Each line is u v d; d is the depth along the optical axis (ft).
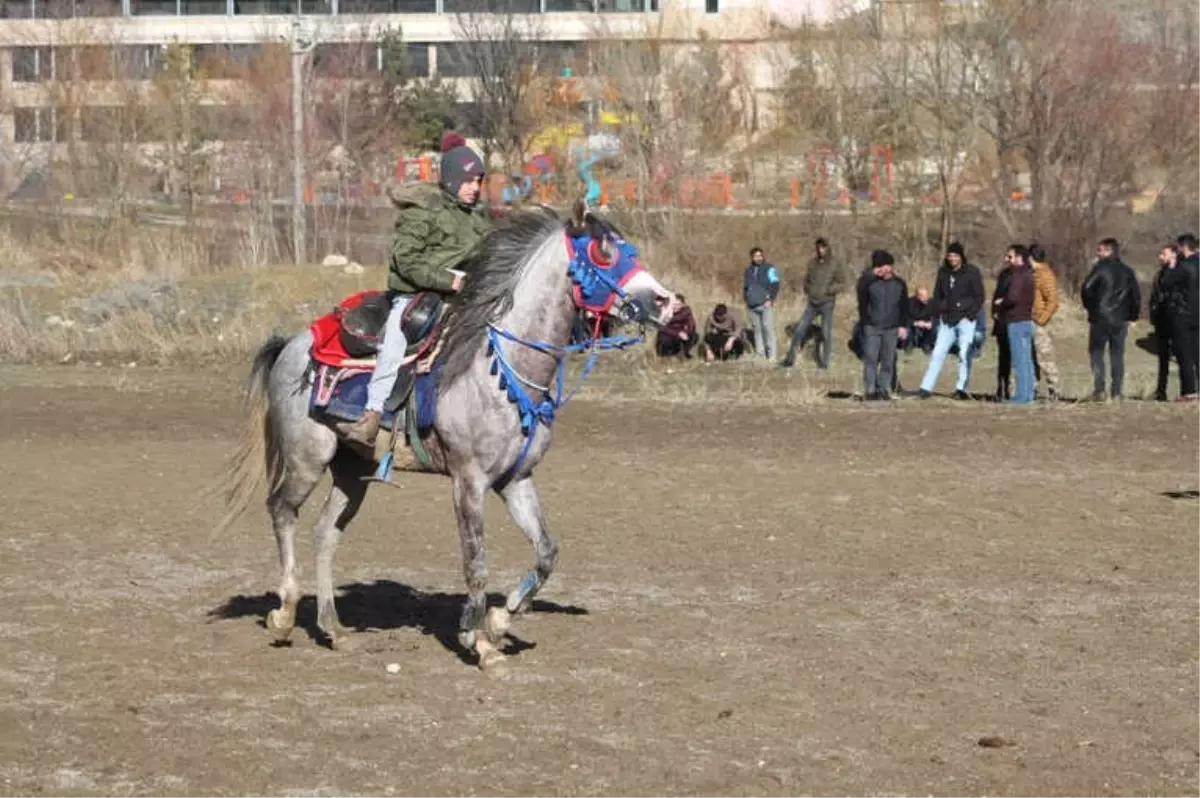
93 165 147.43
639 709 27.68
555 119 149.28
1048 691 28.81
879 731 26.45
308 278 111.65
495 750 25.49
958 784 23.94
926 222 121.70
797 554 41.09
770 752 25.39
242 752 25.40
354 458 32.45
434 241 30.86
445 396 30.12
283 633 32.32
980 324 90.12
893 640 32.40
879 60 126.82
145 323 98.63
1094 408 70.85
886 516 46.24
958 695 28.50
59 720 26.96
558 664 30.66
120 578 38.73
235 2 221.87
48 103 157.17
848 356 94.99
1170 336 73.31
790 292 110.22
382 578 39.27
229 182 148.25
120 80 155.43
